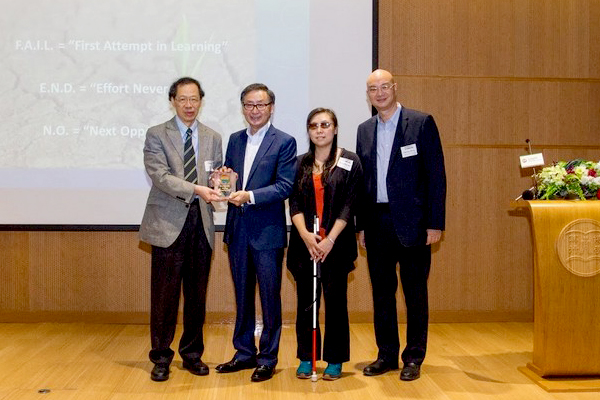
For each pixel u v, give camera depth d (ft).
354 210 11.26
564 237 11.28
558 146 16.63
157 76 15.81
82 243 16.12
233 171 11.68
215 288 16.25
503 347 14.12
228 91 15.90
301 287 11.45
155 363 11.57
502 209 16.63
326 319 11.44
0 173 15.67
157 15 15.79
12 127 15.67
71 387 11.06
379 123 11.91
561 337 11.30
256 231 11.37
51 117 15.71
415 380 11.59
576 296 11.28
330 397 10.64
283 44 15.93
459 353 13.58
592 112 16.63
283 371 12.09
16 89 15.66
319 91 15.97
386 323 11.96
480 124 16.49
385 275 11.82
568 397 10.71
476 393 10.91
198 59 15.85
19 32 15.62
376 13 15.88
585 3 16.56
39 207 15.75
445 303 16.63
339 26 15.96
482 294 16.65
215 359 12.98
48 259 16.08
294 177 11.41
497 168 16.60
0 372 11.92
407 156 11.51
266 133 11.56
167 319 11.55
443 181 11.56
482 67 16.42
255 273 11.87
